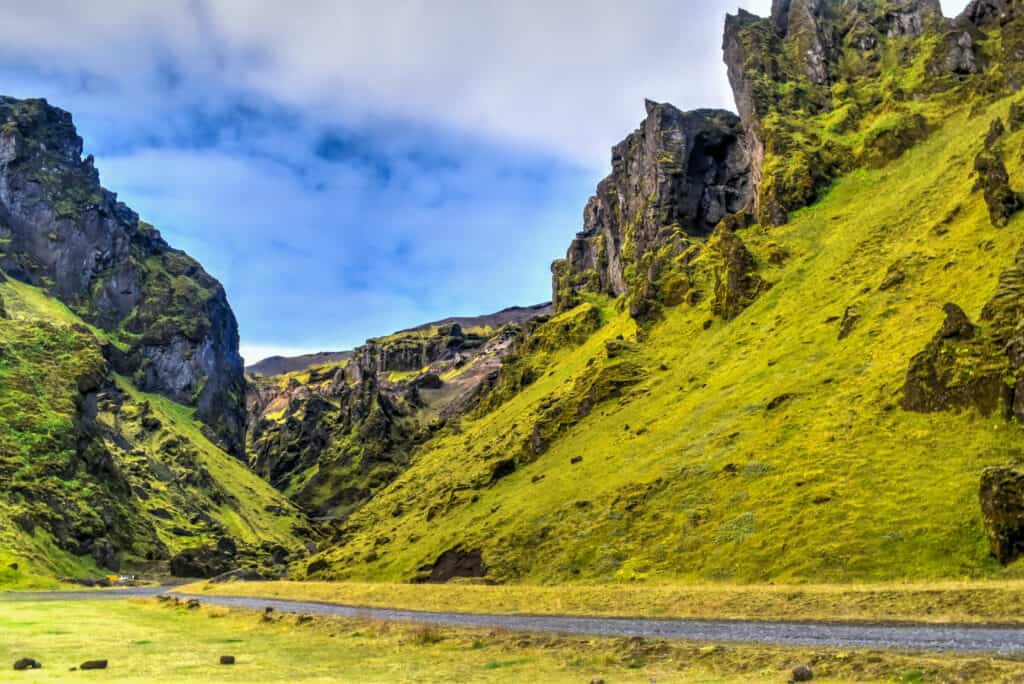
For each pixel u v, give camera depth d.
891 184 169.88
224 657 44.03
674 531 86.44
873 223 149.88
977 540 59.34
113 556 198.50
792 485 80.50
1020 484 56.56
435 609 81.88
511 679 35.84
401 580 120.38
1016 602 42.75
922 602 46.53
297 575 162.88
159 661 44.47
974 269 100.62
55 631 63.22
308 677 37.50
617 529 94.56
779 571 67.56
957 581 53.44
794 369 112.38
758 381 116.75
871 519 68.12
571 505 108.94
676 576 76.69
